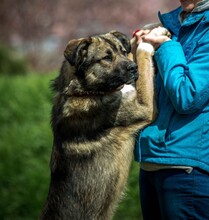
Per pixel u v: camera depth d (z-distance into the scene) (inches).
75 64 274.4
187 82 228.1
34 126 633.6
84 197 268.8
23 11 1346.0
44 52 1362.0
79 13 1370.6
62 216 269.3
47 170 555.5
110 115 273.9
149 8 1387.8
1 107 678.5
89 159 269.9
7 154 581.6
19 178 554.3
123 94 273.4
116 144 273.7
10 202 538.3
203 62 230.1
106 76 274.7
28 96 685.3
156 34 249.6
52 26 1352.1
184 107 227.8
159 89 260.7
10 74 1010.7
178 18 255.9
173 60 236.2
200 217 232.1
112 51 279.7
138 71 275.9
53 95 287.9
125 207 485.4
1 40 1374.3
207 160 230.1
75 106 272.7
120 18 1374.3
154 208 259.8
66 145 273.3
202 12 238.4
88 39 279.9
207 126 230.2
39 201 530.3
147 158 242.4
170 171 236.1
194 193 230.7
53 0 1355.8
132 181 485.7
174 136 234.2
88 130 272.4
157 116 254.4
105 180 270.7
